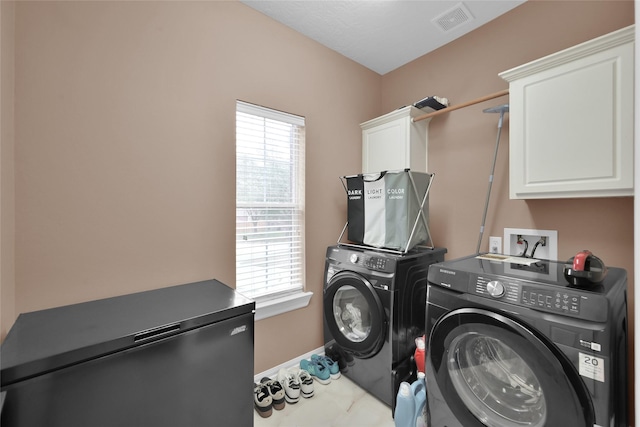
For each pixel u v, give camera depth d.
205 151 1.74
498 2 1.90
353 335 2.04
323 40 2.31
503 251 1.98
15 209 1.19
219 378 1.22
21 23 1.20
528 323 1.07
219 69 1.79
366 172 2.65
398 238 1.94
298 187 2.27
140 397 1.02
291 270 2.23
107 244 1.42
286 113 2.13
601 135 1.36
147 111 1.53
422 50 2.44
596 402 0.93
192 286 1.60
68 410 0.88
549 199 1.78
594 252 1.61
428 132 2.45
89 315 1.18
